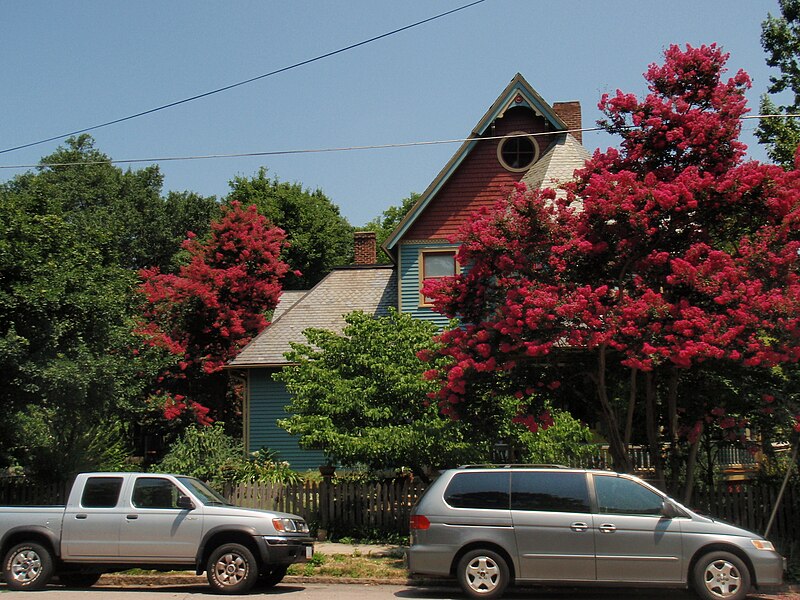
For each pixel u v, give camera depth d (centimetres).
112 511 1214
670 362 1337
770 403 1327
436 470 1634
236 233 2989
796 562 1341
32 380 1479
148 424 2741
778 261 1227
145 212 4762
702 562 1082
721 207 1292
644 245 1316
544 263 1330
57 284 1549
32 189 1792
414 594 1190
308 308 2628
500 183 2369
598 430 1967
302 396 1673
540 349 1224
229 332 2838
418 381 1574
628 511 1117
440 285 1411
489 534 1122
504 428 1503
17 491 1766
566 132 2306
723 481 1559
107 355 1655
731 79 1404
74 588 1276
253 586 1253
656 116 1362
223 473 1873
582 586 1145
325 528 1656
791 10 2406
